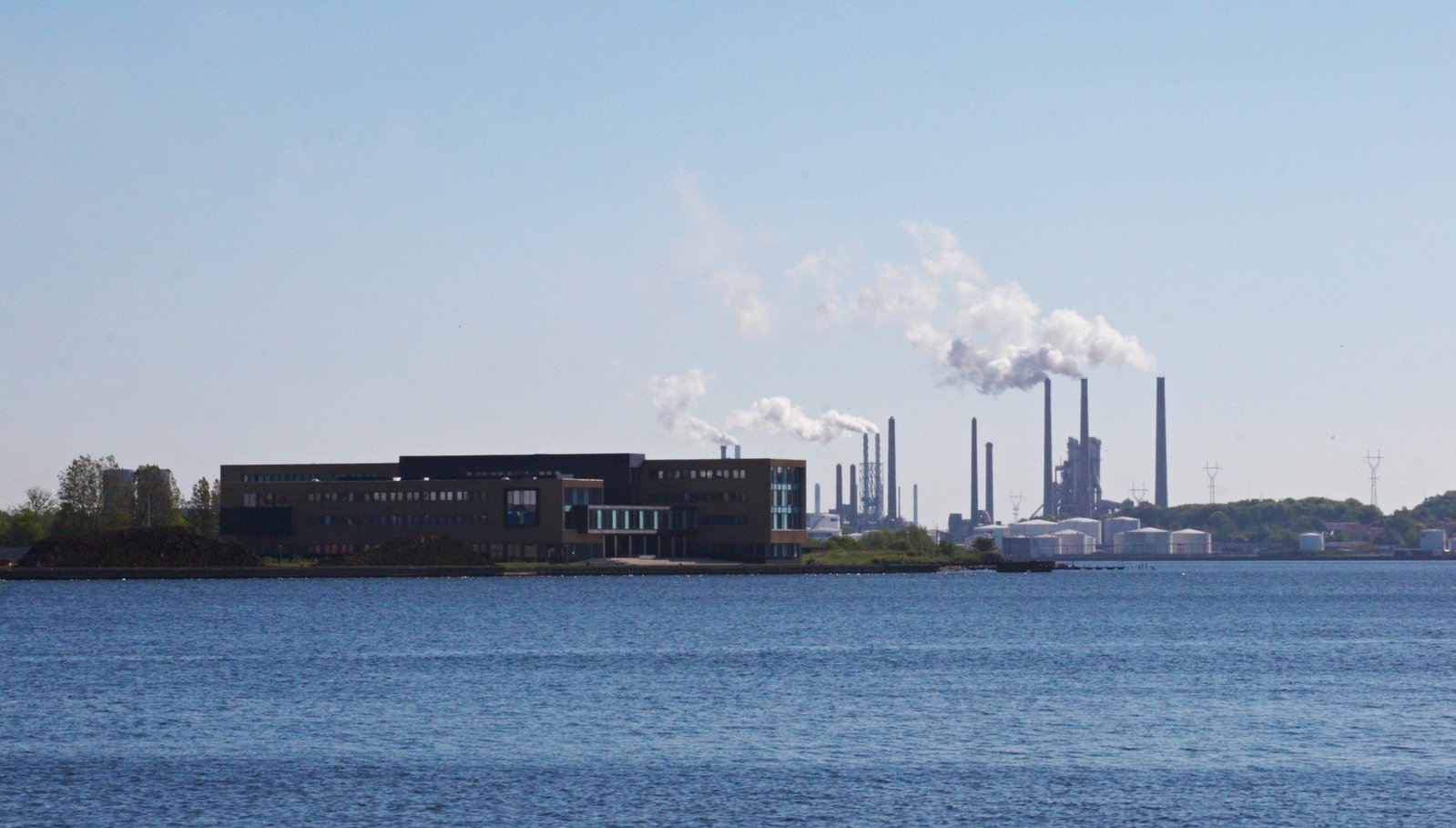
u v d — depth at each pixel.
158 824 67.19
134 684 116.75
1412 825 66.50
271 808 70.00
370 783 75.25
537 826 66.75
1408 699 107.94
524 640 160.00
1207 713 99.88
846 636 168.75
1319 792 73.12
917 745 86.50
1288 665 134.25
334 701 105.88
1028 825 66.81
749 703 104.88
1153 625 192.25
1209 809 69.69
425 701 105.88
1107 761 81.44
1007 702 105.50
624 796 72.31
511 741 88.12
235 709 102.12
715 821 67.69
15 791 73.62
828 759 82.00
